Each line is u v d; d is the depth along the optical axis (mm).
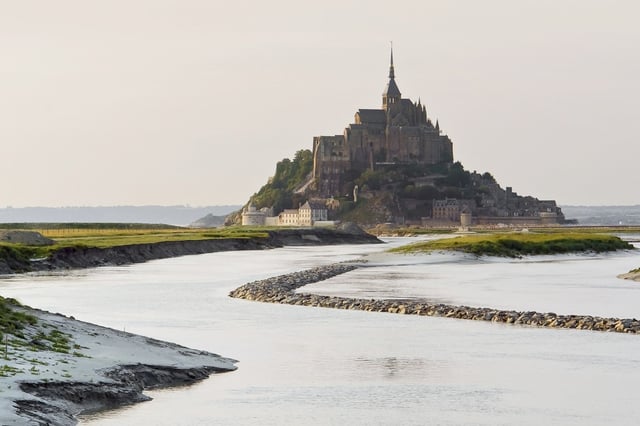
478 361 124438
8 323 114062
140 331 151250
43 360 101062
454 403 101875
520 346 135500
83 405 92562
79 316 171625
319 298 193500
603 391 107062
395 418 95500
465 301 196750
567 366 120938
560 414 97438
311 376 114562
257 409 98000
